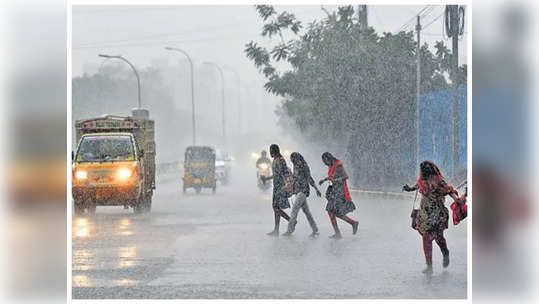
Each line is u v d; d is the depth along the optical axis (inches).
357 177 2192.4
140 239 1004.6
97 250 893.8
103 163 1344.7
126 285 660.1
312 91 2290.8
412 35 2256.4
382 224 1182.3
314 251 875.4
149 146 1547.7
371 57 2226.9
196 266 767.7
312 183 1030.4
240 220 1283.2
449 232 1091.3
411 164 2155.5
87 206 1369.3
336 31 2301.9
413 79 2197.3
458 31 1792.6
